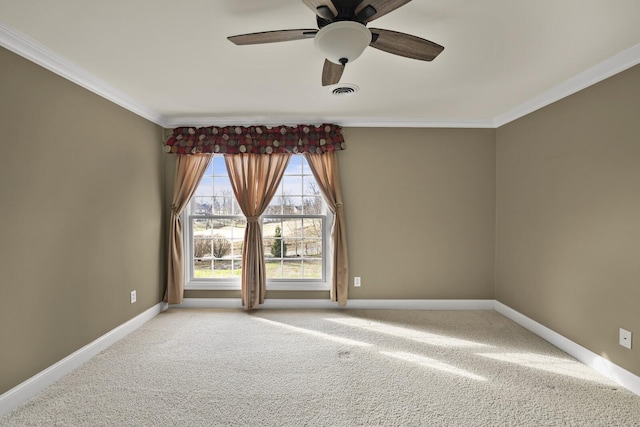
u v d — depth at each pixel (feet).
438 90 9.49
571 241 8.82
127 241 10.39
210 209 13.37
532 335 10.24
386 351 9.13
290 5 5.56
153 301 11.99
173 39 6.66
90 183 8.72
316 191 13.30
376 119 12.55
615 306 7.54
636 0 5.33
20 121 6.72
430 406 6.65
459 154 12.77
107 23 6.07
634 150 7.07
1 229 6.34
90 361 8.52
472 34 6.46
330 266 12.89
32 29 6.28
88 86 8.55
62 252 7.82
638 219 7.01
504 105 10.89
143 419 6.23
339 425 6.08
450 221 12.79
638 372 7.03
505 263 12.07
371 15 4.75
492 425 6.10
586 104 8.30
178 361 8.54
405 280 12.85
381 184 12.82
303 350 9.20
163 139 12.68
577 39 6.62
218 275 13.33
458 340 9.87
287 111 11.62
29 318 6.95
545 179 9.84
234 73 8.32
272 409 6.55
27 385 6.85
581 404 6.72
